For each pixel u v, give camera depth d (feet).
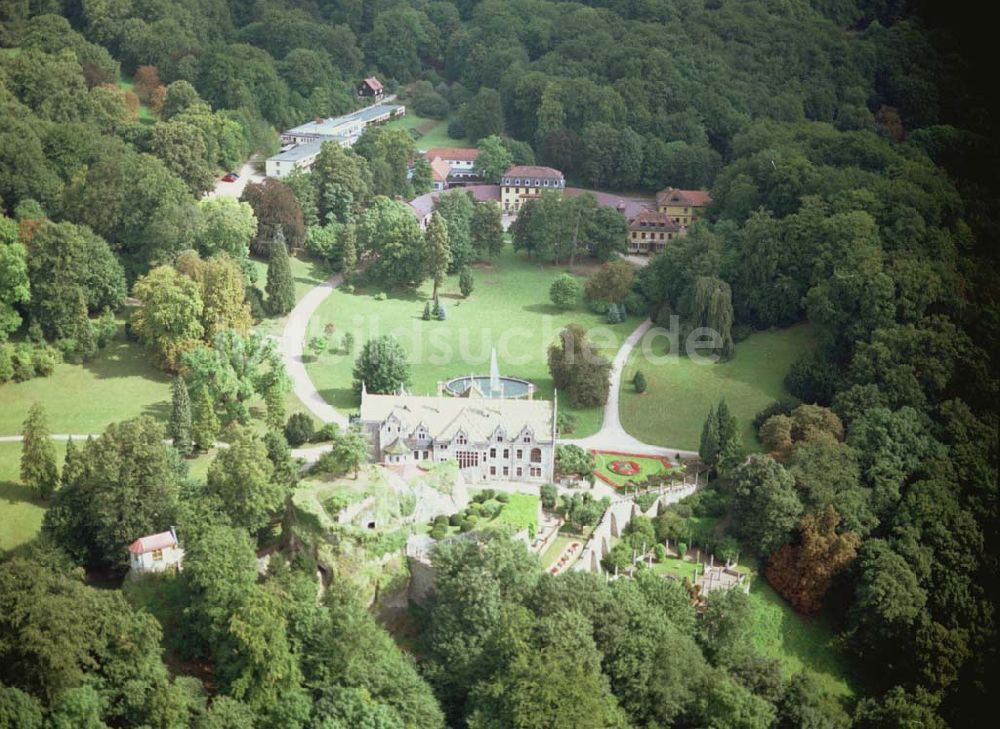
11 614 646.74
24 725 617.21
